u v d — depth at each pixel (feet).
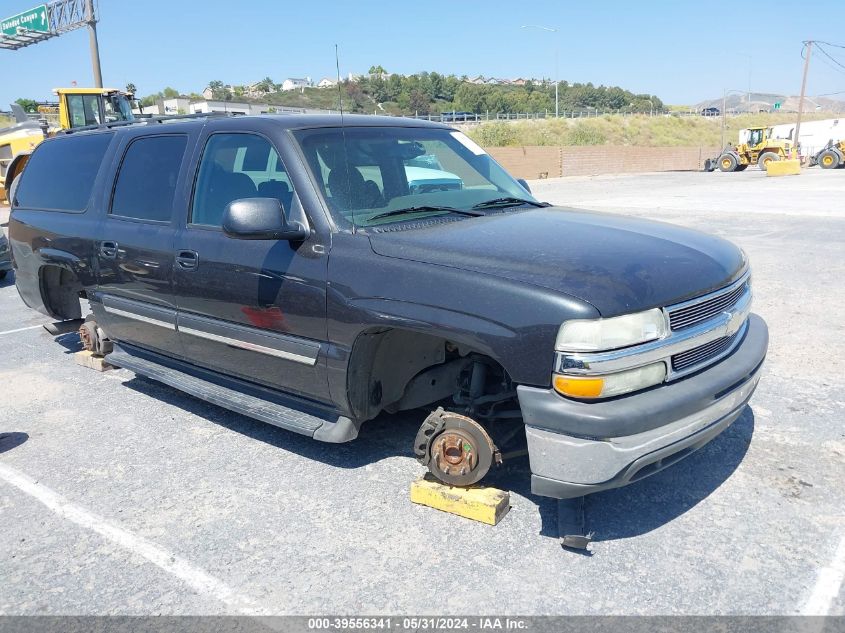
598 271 9.25
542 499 11.38
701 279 9.90
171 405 16.28
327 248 11.16
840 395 15.34
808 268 29.19
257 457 13.32
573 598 8.93
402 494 11.71
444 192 13.10
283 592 9.28
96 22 87.92
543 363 8.99
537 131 186.70
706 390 9.52
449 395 12.84
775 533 10.21
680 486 11.63
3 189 61.62
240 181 12.76
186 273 13.33
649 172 147.43
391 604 8.95
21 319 25.49
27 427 15.15
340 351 11.06
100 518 11.30
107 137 16.52
